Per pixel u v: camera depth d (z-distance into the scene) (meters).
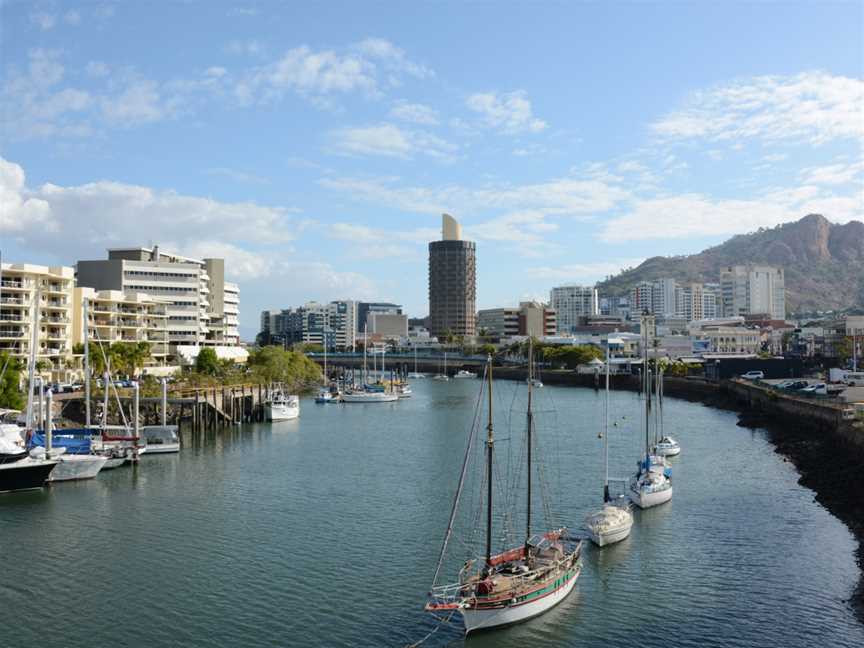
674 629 49.94
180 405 142.50
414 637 48.81
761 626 50.22
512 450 117.00
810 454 107.00
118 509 79.00
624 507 76.50
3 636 48.66
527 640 48.50
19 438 95.12
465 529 71.56
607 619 51.41
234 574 59.44
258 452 117.19
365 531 71.06
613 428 145.25
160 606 53.31
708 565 61.44
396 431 144.12
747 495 84.75
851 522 72.69
